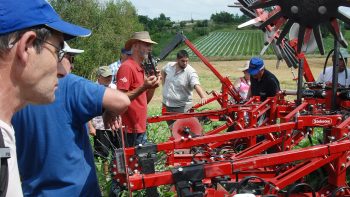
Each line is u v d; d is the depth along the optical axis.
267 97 7.74
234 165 3.58
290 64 7.11
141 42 6.20
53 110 2.50
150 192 3.35
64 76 2.55
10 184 1.53
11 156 1.58
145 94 6.35
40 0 1.64
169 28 70.94
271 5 2.98
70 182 2.55
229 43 77.81
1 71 1.60
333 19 2.90
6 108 1.66
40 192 2.56
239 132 5.02
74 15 35.09
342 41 2.96
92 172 2.69
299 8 2.91
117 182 3.46
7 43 1.55
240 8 6.04
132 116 6.17
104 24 36.88
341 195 4.58
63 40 1.90
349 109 5.88
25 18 1.55
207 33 92.94
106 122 2.96
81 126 2.62
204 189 3.25
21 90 1.68
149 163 3.63
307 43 3.21
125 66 6.14
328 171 4.74
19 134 2.53
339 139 4.67
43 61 1.69
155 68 5.25
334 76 5.59
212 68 9.09
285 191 4.88
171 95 9.41
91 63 29.64
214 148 6.57
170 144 4.43
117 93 2.59
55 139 2.51
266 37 3.80
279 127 5.31
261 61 7.92
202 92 9.20
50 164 2.53
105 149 6.64
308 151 4.20
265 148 5.67
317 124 5.37
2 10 1.52
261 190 4.56
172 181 3.30
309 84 6.88
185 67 9.30
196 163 3.45
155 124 10.13
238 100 9.20
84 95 2.53
